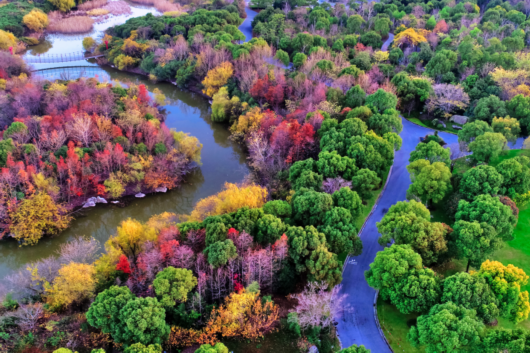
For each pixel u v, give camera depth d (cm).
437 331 5641
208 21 19688
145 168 10794
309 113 11425
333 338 6656
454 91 12669
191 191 11181
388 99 11675
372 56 15700
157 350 5794
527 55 14075
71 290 6819
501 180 8506
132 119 11500
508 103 11744
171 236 7744
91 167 10438
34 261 9106
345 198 8294
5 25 19438
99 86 13488
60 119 11400
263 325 6594
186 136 11919
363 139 9862
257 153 11206
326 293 6794
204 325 6725
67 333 6506
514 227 8644
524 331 5544
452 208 8606
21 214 9012
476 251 7206
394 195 10019
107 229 10156
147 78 17825
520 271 6388
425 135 12369
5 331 6488
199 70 16050
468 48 14450
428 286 6419
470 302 6191
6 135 10525
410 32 16762
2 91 12900
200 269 7262
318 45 16562
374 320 7062
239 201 8569
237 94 14375
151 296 6975
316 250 7131
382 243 7762
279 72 14062
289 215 8400
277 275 7350
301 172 9438
